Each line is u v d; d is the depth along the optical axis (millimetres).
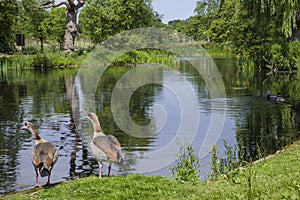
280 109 18359
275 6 35281
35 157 7754
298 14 36719
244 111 17859
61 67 44312
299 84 28047
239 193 6461
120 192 7102
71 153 11844
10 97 23188
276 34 39281
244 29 43344
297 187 6508
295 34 38125
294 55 36625
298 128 14594
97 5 52562
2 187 9281
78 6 49375
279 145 12391
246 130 14398
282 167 8414
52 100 21984
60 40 63344
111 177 8109
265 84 28250
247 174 7742
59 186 7770
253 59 40125
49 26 62188
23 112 18469
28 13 62281
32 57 44531
